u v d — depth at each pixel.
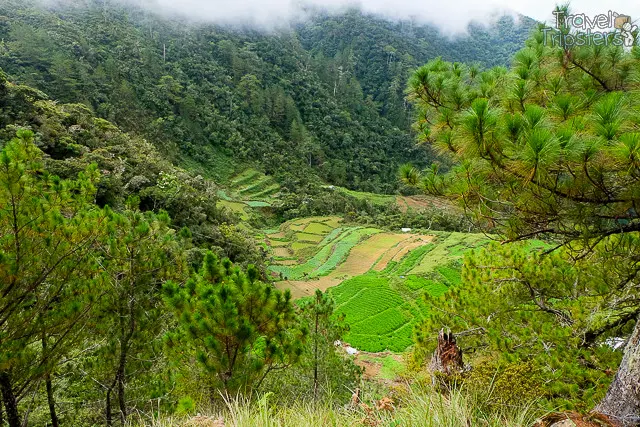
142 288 6.57
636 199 3.11
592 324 5.15
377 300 33.34
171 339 5.87
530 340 5.48
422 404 3.61
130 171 38.09
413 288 35.47
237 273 5.61
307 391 8.73
